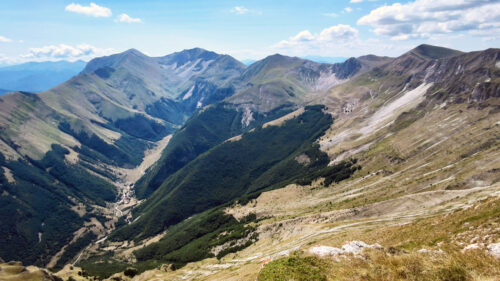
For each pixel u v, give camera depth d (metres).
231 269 128.00
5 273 123.00
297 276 27.94
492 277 22.92
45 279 128.38
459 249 31.25
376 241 68.31
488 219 44.88
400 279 25.03
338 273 27.72
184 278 167.12
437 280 24.34
